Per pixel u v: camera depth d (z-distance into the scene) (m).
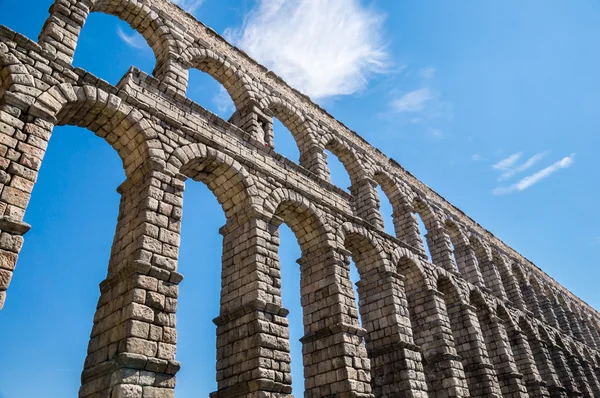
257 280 20.52
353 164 36.75
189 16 28.52
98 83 19.41
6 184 14.57
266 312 19.91
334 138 35.72
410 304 32.94
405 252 32.34
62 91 17.95
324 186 28.39
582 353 58.16
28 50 17.91
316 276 25.50
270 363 18.66
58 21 20.36
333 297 24.09
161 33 26.02
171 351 15.49
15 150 15.33
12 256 13.45
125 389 13.74
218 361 20.00
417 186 43.41
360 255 30.72
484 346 34.28
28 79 17.16
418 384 25.47
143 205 18.28
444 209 45.88
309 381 22.86
